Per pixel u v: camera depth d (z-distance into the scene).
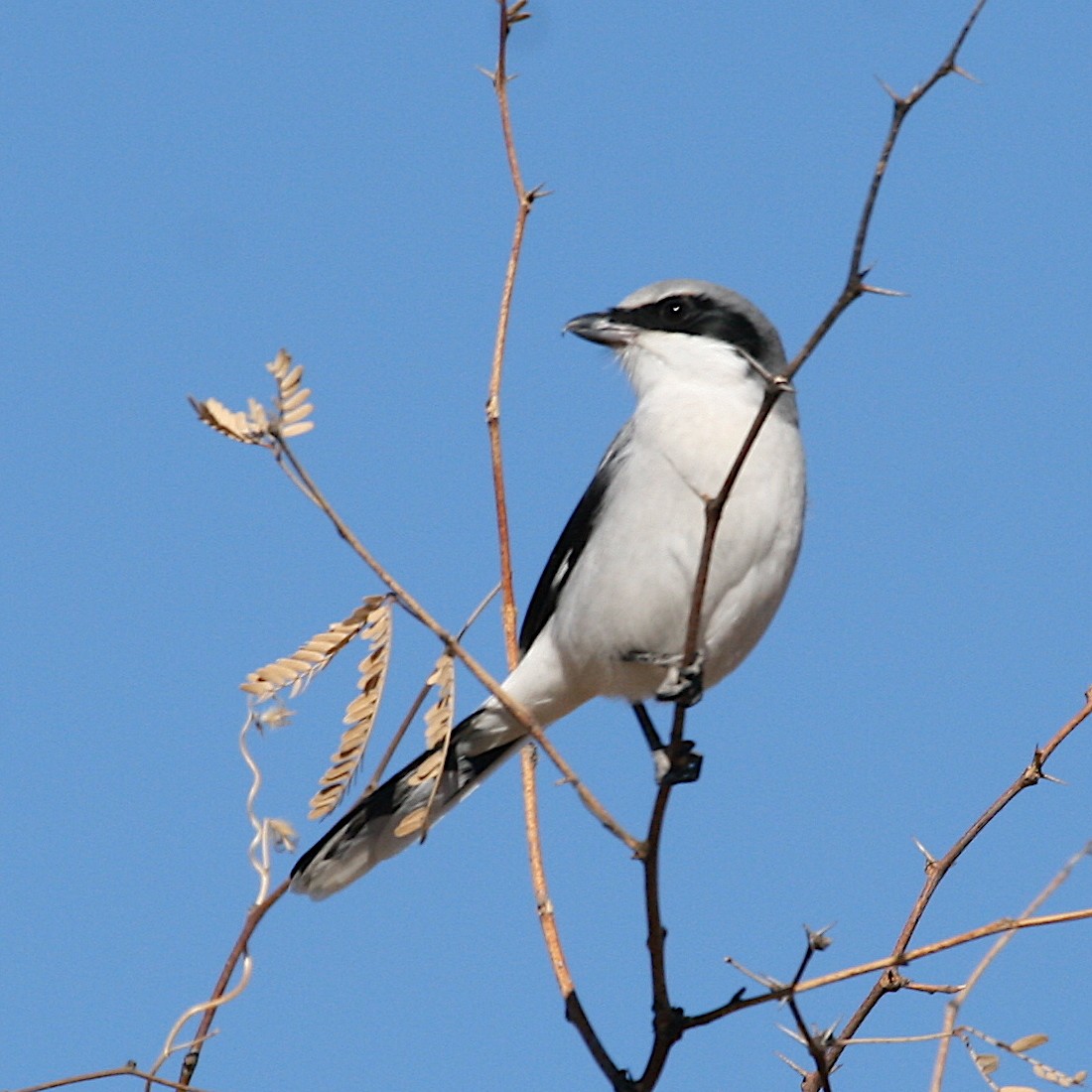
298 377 6.40
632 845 7.10
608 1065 7.22
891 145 5.94
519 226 9.17
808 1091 6.92
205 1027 7.48
